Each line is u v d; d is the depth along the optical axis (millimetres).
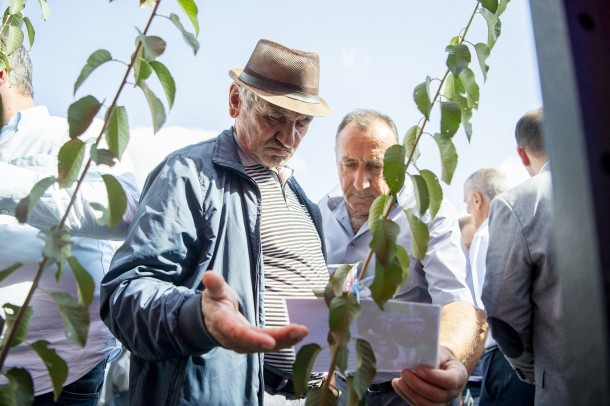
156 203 1964
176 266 1919
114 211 1296
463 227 4117
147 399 1898
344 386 2492
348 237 2754
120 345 2482
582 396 601
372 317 1516
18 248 2170
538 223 2318
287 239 2209
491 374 2918
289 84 2260
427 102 1451
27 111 2367
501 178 3996
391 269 1365
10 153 2285
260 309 2010
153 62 1287
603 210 578
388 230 1373
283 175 2398
